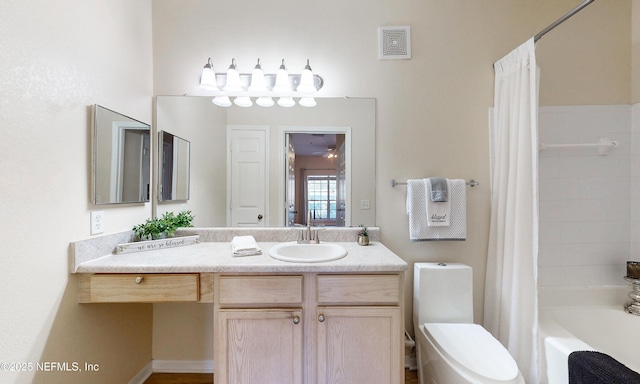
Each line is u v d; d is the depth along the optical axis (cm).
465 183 167
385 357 117
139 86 154
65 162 106
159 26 168
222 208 170
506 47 171
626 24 171
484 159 172
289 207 172
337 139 172
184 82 169
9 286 86
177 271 114
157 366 167
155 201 165
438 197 161
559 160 173
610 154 173
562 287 172
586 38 171
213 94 170
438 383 125
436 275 155
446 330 138
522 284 142
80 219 113
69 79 107
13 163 86
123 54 140
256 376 116
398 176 172
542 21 171
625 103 172
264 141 171
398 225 173
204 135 170
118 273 114
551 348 130
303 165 173
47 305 99
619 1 171
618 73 172
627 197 172
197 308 167
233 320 115
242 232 167
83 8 114
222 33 170
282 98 170
